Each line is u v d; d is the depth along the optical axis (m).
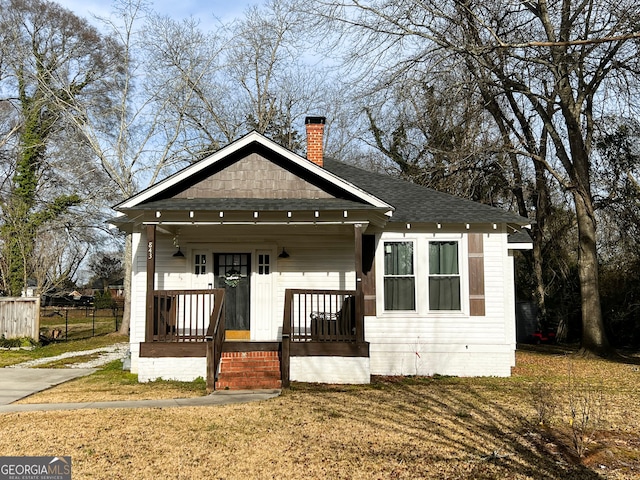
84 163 28.41
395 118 31.75
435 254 14.23
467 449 7.32
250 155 13.52
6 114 31.88
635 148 22.41
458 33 20.09
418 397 10.62
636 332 24.77
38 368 15.48
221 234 14.64
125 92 27.73
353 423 8.48
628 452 7.30
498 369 13.88
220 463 6.73
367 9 20.58
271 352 12.46
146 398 10.38
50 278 28.17
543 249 28.84
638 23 11.92
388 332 14.04
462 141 24.02
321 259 14.84
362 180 17.06
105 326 33.59
